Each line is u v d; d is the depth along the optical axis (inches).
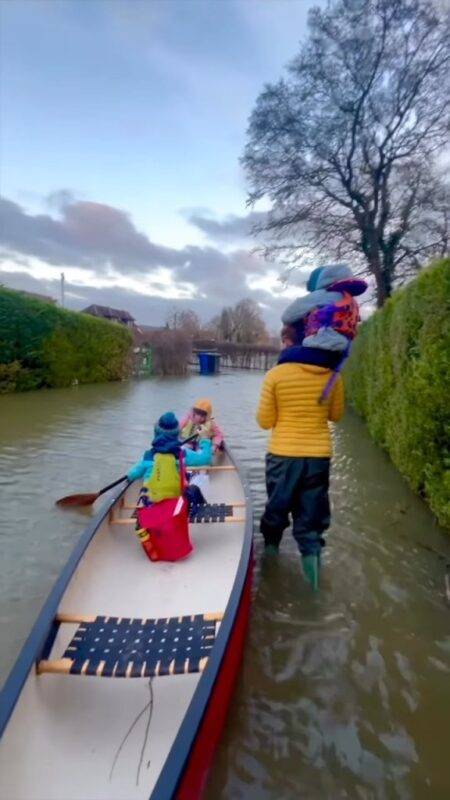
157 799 62.2
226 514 165.2
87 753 84.3
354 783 87.9
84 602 125.0
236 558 147.2
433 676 114.2
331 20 684.7
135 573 138.9
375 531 191.6
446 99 670.5
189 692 97.1
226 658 91.3
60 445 322.3
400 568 163.2
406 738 97.3
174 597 128.7
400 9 650.8
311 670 115.0
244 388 876.6
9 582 148.6
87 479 250.1
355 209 739.4
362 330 447.2
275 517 156.2
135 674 90.7
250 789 86.3
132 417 451.2
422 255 722.8
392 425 273.0
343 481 255.8
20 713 81.1
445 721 101.6
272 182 770.8
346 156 724.0
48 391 639.1
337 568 162.2
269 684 110.1
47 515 198.8
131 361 970.1
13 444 320.2
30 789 77.6
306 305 150.2
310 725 99.7
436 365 183.5
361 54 685.9
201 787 76.7
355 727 99.6
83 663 92.2
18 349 605.3
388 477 263.7
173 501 144.3
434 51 663.1
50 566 158.6
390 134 700.0
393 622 134.1
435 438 189.0
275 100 735.7
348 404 555.5
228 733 97.1
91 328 771.4
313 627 131.0
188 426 238.4
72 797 77.4
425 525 197.9
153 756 84.1
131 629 102.8
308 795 85.6
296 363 147.8
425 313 201.8
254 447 351.9
